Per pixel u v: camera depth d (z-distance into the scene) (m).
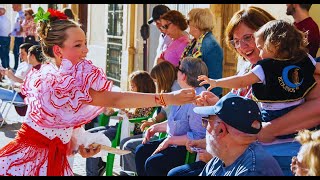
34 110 3.28
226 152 2.92
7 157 3.32
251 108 2.87
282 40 3.27
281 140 3.39
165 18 6.31
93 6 14.27
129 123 5.50
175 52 6.33
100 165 5.55
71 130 3.41
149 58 11.16
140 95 3.25
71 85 3.21
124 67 11.92
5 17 14.57
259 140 3.40
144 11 9.14
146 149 4.89
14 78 7.98
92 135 3.59
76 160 6.74
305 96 3.35
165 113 5.42
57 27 3.32
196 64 4.47
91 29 14.48
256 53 3.75
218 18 8.45
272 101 3.32
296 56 3.30
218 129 2.91
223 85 3.41
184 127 4.47
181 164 4.51
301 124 3.33
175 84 5.17
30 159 3.31
